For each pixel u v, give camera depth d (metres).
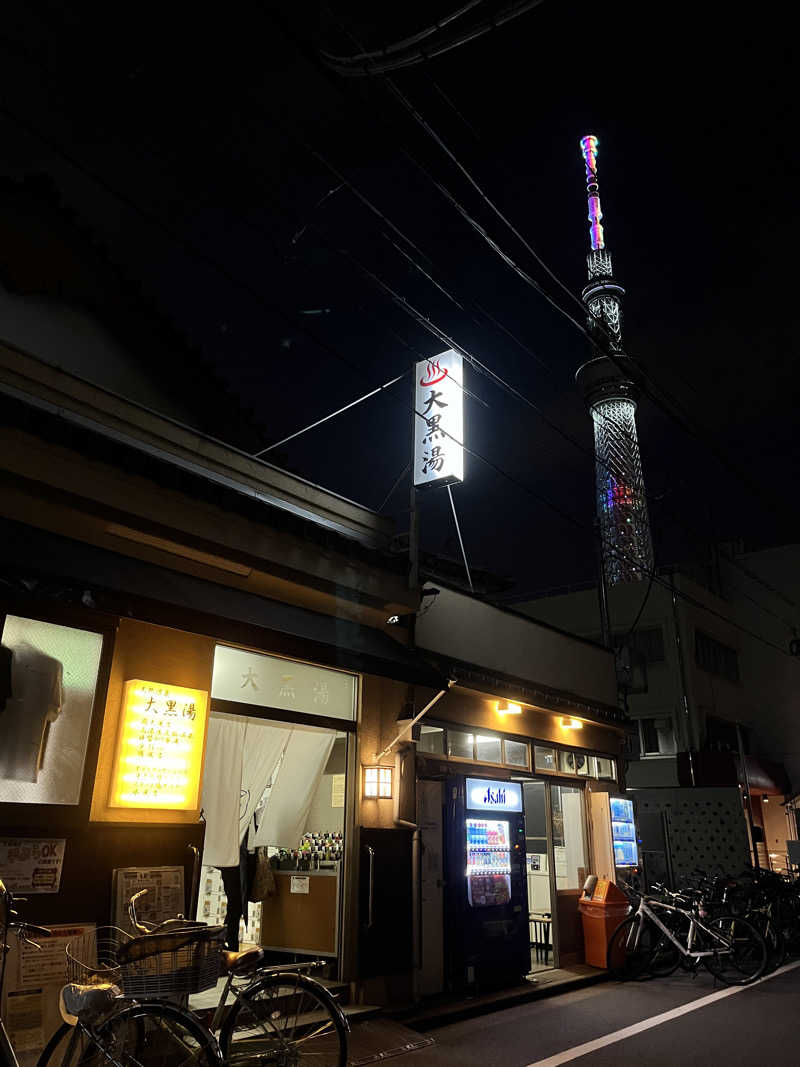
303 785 9.50
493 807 10.43
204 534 7.71
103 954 6.00
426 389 11.98
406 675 8.51
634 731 24.73
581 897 12.22
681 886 18.72
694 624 25.77
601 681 15.00
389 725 9.29
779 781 25.78
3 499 6.45
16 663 6.12
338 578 9.04
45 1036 5.49
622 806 13.57
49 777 6.17
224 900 9.88
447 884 9.70
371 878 8.38
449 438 11.28
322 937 8.55
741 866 18.97
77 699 6.48
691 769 21.34
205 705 7.32
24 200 9.74
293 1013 7.10
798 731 27.64
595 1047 7.43
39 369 7.65
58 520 6.79
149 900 6.40
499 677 11.52
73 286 10.22
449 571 14.59
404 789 9.28
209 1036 4.80
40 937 5.48
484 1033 7.98
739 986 10.76
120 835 6.45
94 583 6.06
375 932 8.33
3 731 5.94
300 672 8.53
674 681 24.42
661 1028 8.22
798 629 28.64
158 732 6.88
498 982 9.77
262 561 8.20
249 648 7.59
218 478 8.91
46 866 5.91
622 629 25.92
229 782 8.42
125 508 7.13
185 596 6.98
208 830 8.16
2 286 9.45
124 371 10.77
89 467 6.89
